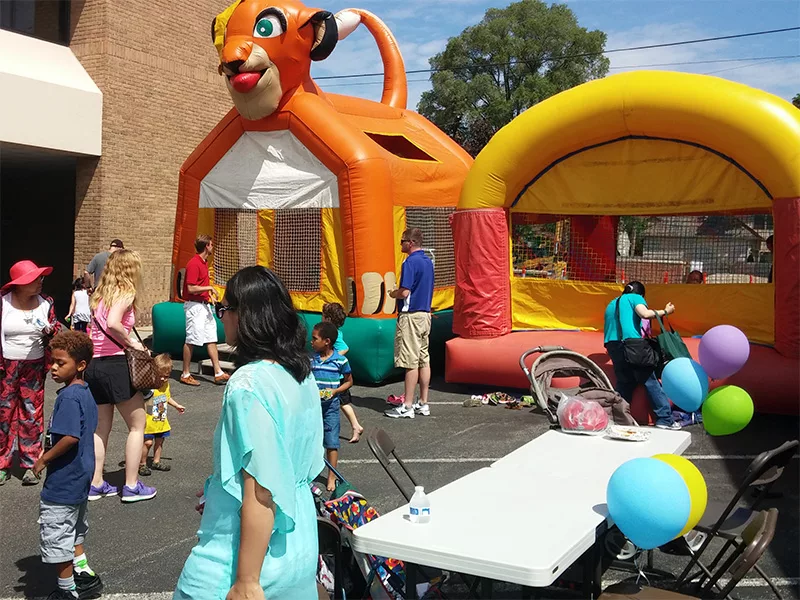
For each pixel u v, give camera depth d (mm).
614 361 8398
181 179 12391
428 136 14156
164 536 5430
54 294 21469
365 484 6496
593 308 10117
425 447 7719
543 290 10312
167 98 17297
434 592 4055
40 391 6719
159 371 6078
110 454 7488
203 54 18188
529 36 42094
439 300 12555
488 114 40875
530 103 40625
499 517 3631
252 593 2488
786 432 8266
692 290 9500
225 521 2621
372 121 13148
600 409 5523
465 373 10219
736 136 8555
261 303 2693
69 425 4309
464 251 10273
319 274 11148
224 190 11984
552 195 10125
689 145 9305
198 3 17984
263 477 2479
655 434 5410
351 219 10625
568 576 4781
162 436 6895
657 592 3660
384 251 10688
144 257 17016
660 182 9531
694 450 7637
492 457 7344
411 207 11898
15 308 6574
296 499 2715
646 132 9359
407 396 8977
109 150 16062
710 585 4168
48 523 4332
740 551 4105
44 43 15562
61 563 4363
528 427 8500
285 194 11391
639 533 3543
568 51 42406
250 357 2688
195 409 9367
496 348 10000
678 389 5797
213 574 2604
